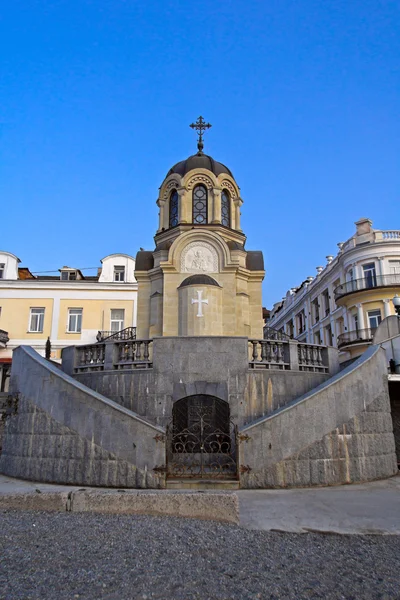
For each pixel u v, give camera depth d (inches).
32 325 1696.6
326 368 631.2
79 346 636.1
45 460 523.8
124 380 572.4
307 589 235.5
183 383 558.6
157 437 471.5
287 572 257.4
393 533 328.5
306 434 496.7
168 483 461.7
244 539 313.4
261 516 366.0
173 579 245.8
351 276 1758.1
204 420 561.3
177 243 974.4
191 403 566.6
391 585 241.1
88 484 483.2
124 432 482.9
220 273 964.0
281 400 568.4
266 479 470.3
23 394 584.1
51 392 542.9
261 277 1018.7
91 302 1705.2
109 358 599.2
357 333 1660.9
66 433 514.3
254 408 554.9
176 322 934.4
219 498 361.7
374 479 527.2
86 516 366.0
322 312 2100.1
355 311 1734.7
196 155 1138.0
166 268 963.3
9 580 244.2
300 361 609.0
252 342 589.9
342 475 502.0
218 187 1066.7
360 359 595.5
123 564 266.5
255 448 475.8
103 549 290.7
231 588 235.6
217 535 320.5
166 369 563.2
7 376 1555.1
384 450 556.7
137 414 534.0
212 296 908.6
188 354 567.2
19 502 388.8
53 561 271.0
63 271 1814.7
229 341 571.8
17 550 289.1
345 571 259.4
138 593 229.1
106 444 487.2
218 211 1055.0
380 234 1696.6
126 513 372.5
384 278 1635.1
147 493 377.7
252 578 248.5
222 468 513.0
